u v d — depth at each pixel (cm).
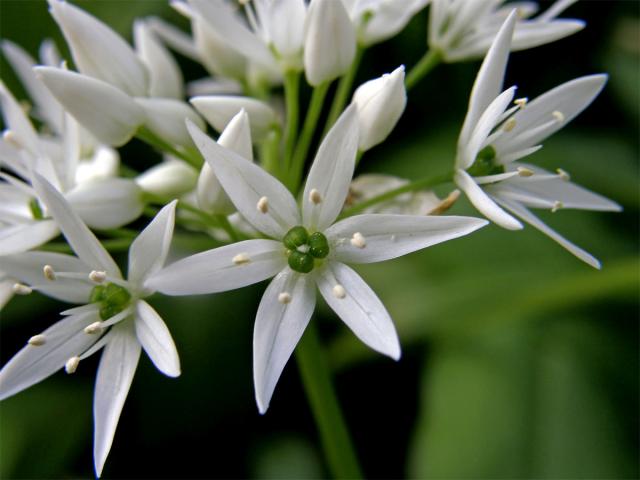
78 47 10
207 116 10
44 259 9
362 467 12
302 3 10
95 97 9
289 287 9
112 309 9
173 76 11
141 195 10
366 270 12
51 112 11
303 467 11
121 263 12
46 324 11
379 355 11
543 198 10
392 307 11
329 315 11
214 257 9
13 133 10
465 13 10
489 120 9
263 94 11
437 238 9
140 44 11
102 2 12
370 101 9
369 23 10
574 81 9
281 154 10
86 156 11
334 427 10
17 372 9
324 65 10
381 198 10
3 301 9
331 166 9
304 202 9
